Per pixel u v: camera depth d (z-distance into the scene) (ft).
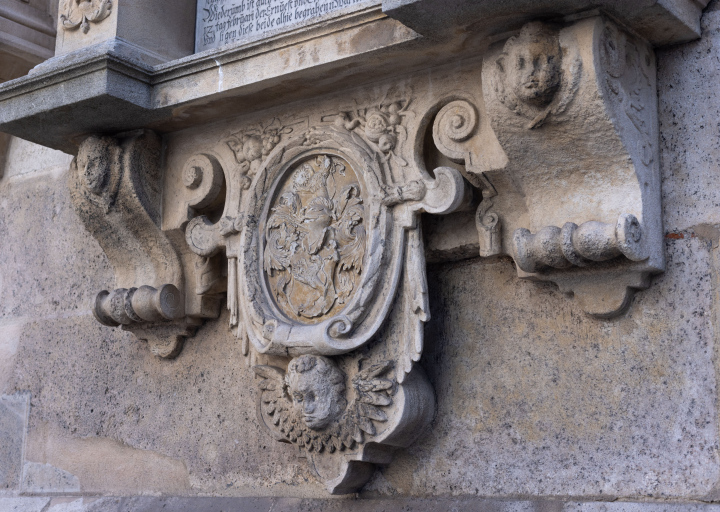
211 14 9.50
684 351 6.81
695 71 7.11
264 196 8.53
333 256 8.02
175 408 9.73
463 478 7.74
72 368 10.73
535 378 7.52
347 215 8.01
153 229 9.36
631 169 6.72
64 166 11.45
